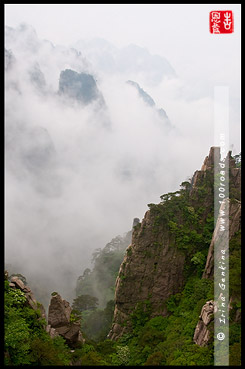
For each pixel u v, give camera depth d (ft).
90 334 194.49
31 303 103.86
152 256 166.40
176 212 169.07
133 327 158.81
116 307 171.73
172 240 165.48
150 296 163.32
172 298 157.69
